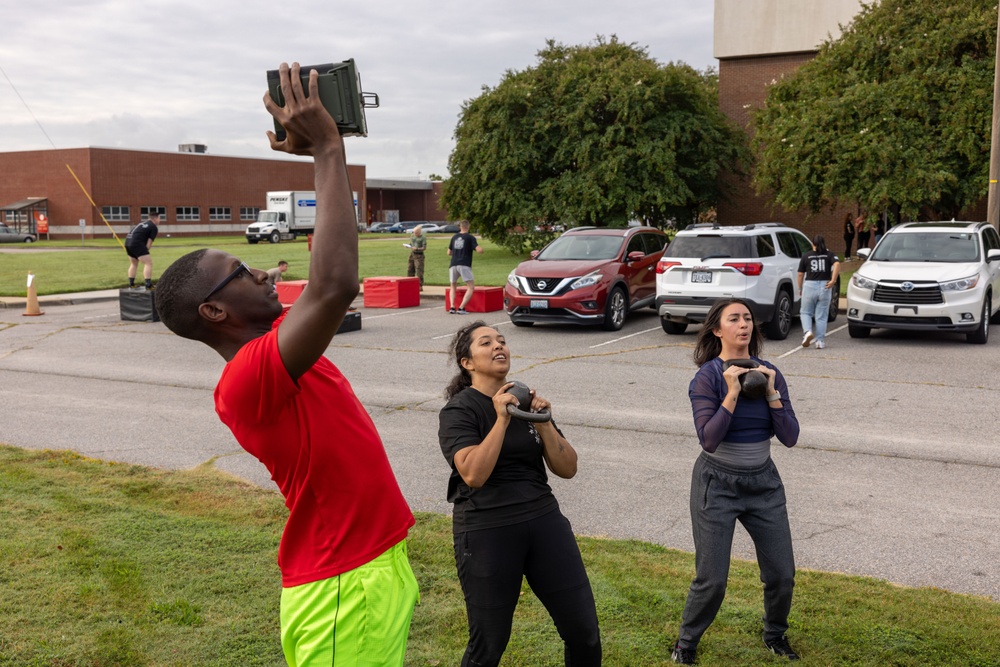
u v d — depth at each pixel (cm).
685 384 1051
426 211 10550
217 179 7456
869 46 2531
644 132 3047
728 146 3183
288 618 227
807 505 610
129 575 469
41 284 2459
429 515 574
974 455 732
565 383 1059
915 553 520
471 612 313
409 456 738
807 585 457
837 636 396
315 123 188
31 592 448
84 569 478
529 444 316
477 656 314
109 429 841
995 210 1731
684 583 459
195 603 437
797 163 2430
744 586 459
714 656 382
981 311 1320
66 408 939
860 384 1038
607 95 3108
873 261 1433
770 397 370
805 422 852
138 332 1545
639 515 589
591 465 710
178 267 212
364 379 1088
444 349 1322
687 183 3225
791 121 2466
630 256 1554
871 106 2323
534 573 313
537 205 3186
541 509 312
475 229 3466
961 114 2270
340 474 216
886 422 850
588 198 3006
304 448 211
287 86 188
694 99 3152
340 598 220
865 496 628
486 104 3225
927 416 874
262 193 7850
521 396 301
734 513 374
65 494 617
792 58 3381
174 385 1066
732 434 374
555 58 3294
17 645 393
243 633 407
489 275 2550
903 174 2225
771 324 1404
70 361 1247
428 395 991
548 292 1493
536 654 385
